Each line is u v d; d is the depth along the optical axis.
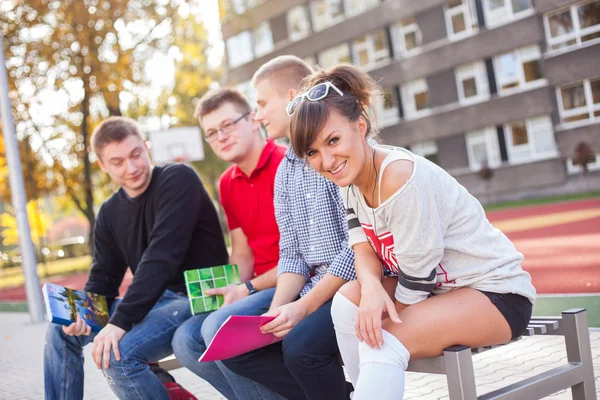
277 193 3.14
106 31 17.52
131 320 3.15
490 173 28.67
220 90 3.55
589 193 26.09
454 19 29.97
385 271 2.63
